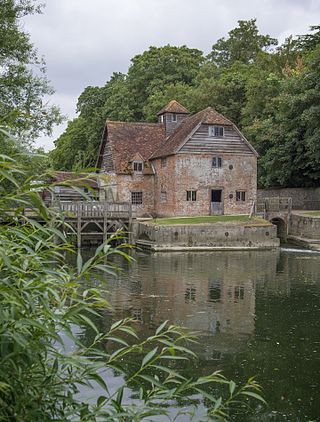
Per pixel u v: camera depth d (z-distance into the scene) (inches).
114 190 1606.8
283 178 1696.6
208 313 559.8
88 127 2261.3
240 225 1293.1
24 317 131.6
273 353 413.1
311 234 1360.7
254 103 1927.9
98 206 1284.4
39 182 149.3
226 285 745.6
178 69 2427.4
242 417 292.0
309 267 946.1
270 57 2386.8
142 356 394.0
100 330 470.9
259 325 506.6
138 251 1227.2
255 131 1803.6
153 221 1358.3
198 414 291.7
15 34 775.1
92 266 159.6
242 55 2795.3
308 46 1727.4
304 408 306.2
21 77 782.5
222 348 425.7
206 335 467.2
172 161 1507.1
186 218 1421.0
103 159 1747.0
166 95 2214.6
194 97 2103.8
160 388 171.9
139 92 2422.5
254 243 1288.1
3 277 145.7
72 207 1244.5
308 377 358.3
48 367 159.0
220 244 1273.4
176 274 852.6
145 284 751.1
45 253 153.2
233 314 555.8
